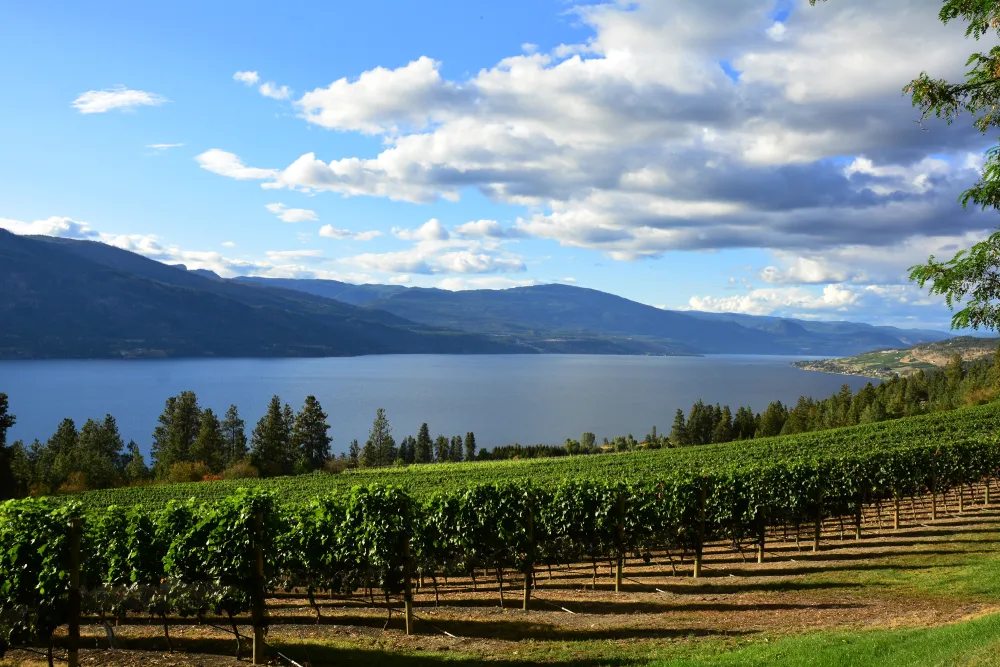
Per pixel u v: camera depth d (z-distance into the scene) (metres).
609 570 20.97
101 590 13.40
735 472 21.81
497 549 16.09
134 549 13.55
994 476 29.42
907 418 65.75
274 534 13.16
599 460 62.47
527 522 16.05
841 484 22.95
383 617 15.23
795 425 108.38
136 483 77.81
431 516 16.70
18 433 177.62
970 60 9.70
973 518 25.53
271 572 13.65
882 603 14.02
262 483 58.41
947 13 9.41
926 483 25.66
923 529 23.86
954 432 54.19
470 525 16.23
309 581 15.04
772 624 12.97
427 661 11.74
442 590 18.62
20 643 11.97
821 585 16.33
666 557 22.64
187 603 12.88
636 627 13.41
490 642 12.80
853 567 18.23
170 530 13.75
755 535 21.11
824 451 51.91
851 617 13.03
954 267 9.54
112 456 90.81
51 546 11.54
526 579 15.88
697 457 56.72
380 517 14.22
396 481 53.25
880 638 10.33
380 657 12.02
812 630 12.18
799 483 21.98
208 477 76.69
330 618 15.19
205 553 12.65
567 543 17.86
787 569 18.91
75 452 78.62
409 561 14.10
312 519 15.70
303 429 94.31
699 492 19.44
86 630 14.24
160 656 12.34
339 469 82.88
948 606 13.21
